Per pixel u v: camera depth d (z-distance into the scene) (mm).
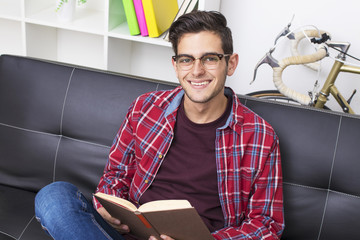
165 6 2336
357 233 1322
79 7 2713
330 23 2350
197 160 1297
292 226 1377
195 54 1193
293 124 1394
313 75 2465
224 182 1287
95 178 1532
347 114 1390
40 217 1136
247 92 2629
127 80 1542
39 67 1603
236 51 2555
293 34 2146
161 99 1376
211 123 1283
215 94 1226
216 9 2414
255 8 2438
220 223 1309
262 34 2475
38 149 1570
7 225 1350
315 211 1359
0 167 1604
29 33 2516
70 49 2846
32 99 1580
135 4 2209
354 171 1329
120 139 1417
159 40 2244
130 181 1438
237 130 1289
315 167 1361
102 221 1185
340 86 2439
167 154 1327
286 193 1381
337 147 1350
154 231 1076
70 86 1562
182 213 977
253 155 1291
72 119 1548
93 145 1537
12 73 1610
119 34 2279
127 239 1281
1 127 1600
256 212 1293
